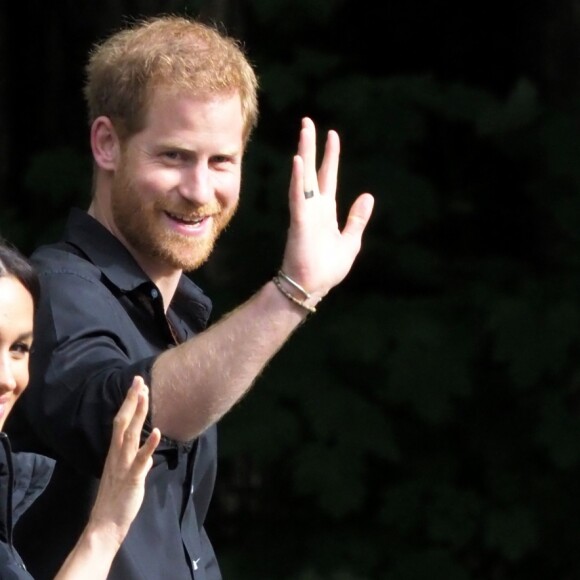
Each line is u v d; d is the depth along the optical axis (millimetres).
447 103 24844
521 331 24188
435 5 27922
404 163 24875
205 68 10227
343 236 9469
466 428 25141
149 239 10445
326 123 24969
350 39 26844
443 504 24453
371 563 24047
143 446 8820
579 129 25906
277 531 24812
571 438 24234
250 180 23641
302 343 23969
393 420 24672
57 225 23797
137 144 10344
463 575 23969
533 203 26812
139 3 24906
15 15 25984
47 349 9789
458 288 25500
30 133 26109
